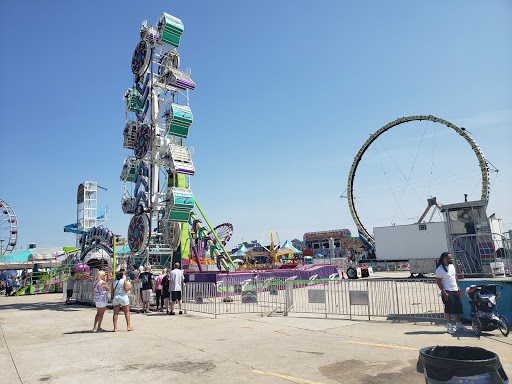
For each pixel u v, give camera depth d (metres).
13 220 60.88
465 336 8.44
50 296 29.14
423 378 5.62
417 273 32.06
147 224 22.17
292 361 6.88
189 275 20.58
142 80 25.19
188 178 22.81
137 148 24.17
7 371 6.72
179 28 23.78
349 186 56.75
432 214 47.69
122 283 11.06
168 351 8.04
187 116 22.22
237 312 14.48
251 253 59.28
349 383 5.53
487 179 45.09
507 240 13.78
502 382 2.97
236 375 6.12
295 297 18.12
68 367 6.90
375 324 10.62
